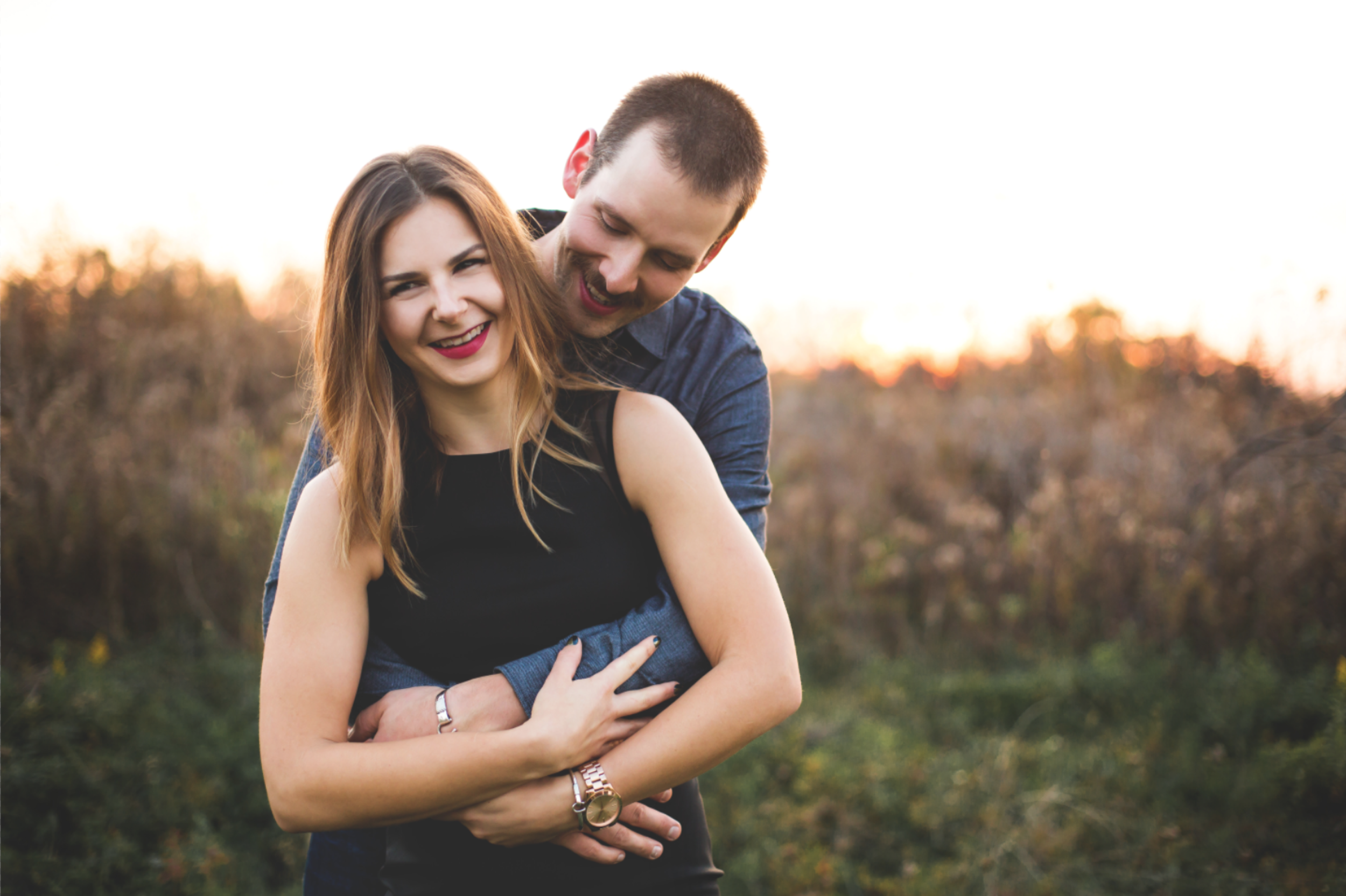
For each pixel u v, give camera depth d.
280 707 1.19
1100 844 2.95
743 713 1.20
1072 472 5.31
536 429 1.29
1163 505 4.74
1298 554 4.32
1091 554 4.63
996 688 4.06
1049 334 6.16
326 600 1.22
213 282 5.83
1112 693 3.96
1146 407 5.36
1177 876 2.74
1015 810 3.09
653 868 1.32
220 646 3.92
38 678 3.24
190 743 3.16
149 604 4.05
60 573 3.92
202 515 4.19
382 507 1.23
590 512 1.28
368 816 1.16
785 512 5.30
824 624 4.71
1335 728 3.28
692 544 1.25
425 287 1.18
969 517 4.94
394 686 1.27
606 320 1.55
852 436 5.93
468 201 1.21
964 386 6.38
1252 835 2.93
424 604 1.26
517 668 1.23
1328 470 4.52
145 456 4.44
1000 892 2.68
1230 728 3.56
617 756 1.20
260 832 2.89
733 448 1.70
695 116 1.39
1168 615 4.32
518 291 1.25
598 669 1.24
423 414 1.29
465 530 1.26
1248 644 4.19
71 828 2.67
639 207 1.39
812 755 3.39
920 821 3.05
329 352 1.24
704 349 1.70
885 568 4.79
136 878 2.47
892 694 4.02
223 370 5.13
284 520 1.54
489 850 1.28
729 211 1.46
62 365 4.68
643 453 1.28
